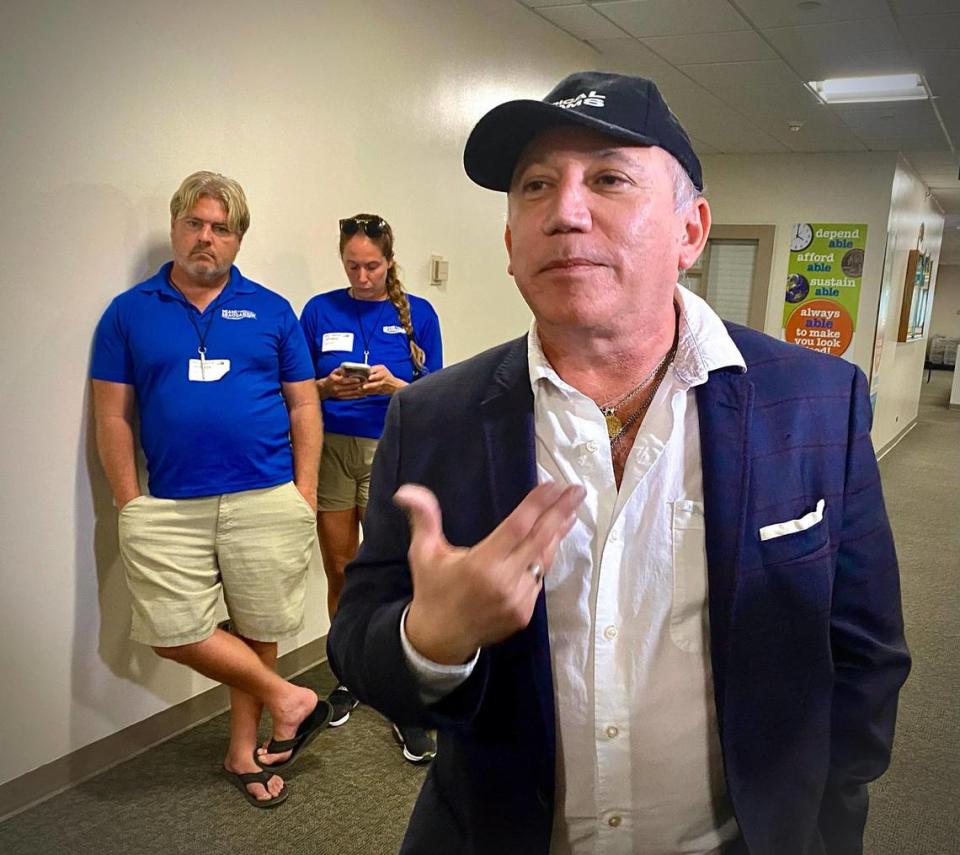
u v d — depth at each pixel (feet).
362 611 2.78
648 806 2.69
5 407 6.48
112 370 6.84
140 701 7.92
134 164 7.20
